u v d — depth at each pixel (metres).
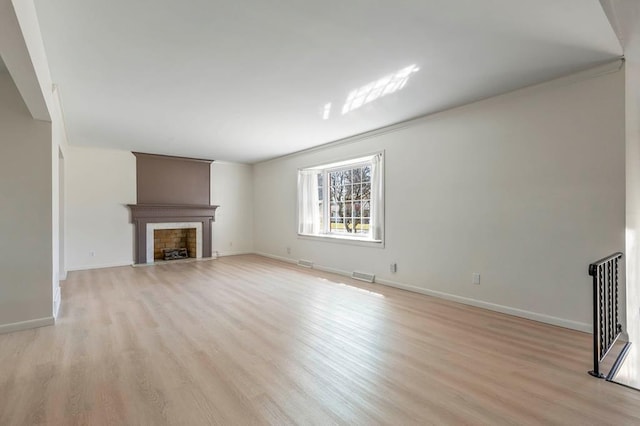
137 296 4.17
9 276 2.99
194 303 3.86
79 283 4.91
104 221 6.34
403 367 2.29
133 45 2.41
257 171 8.19
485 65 2.76
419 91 3.34
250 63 2.71
